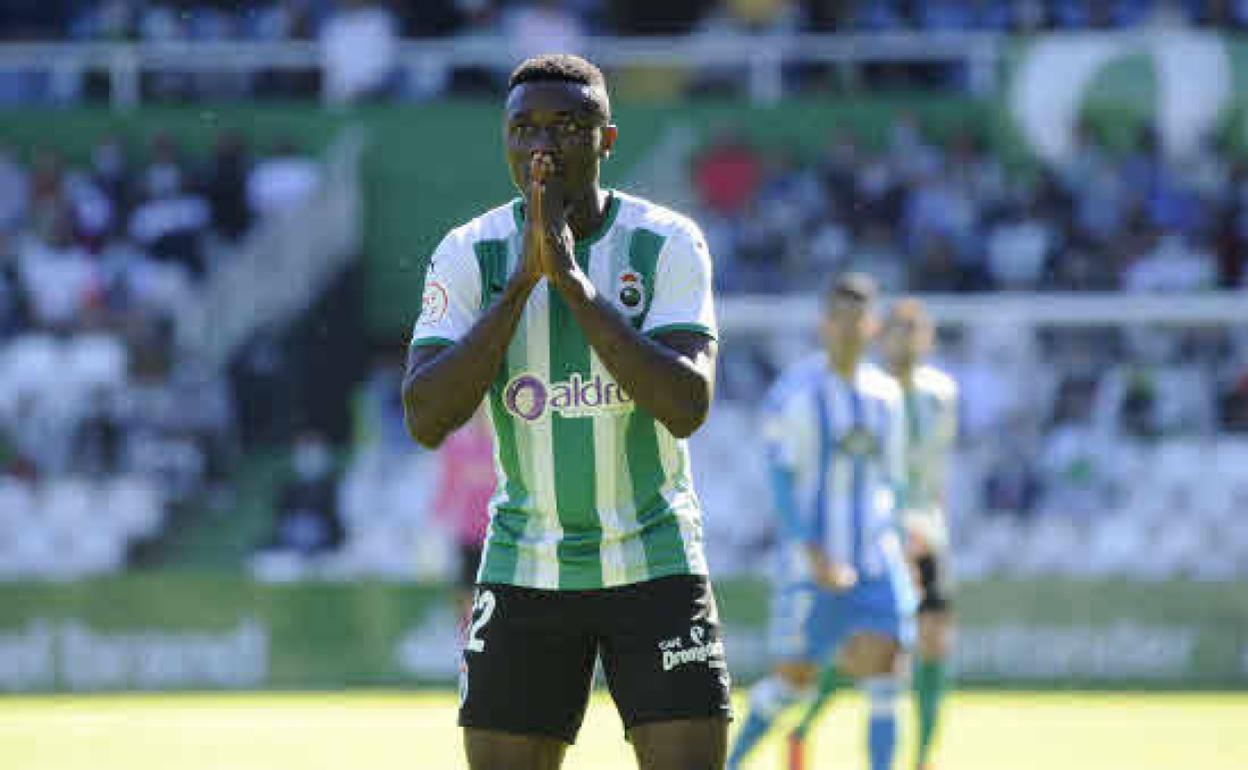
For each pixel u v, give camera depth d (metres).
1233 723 43.28
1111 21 76.12
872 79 74.38
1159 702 49.72
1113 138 70.75
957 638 55.31
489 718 15.33
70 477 61.53
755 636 55.09
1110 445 59.16
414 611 56.03
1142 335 61.06
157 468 61.94
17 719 45.09
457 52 73.06
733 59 72.94
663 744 15.05
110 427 62.28
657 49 73.81
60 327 65.81
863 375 30.31
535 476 15.32
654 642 15.14
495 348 14.54
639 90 74.62
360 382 70.38
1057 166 70.94
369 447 62.56
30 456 61.78
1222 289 68.81
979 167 70.88
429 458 59.81
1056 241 68.81
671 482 15.55
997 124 71.44
